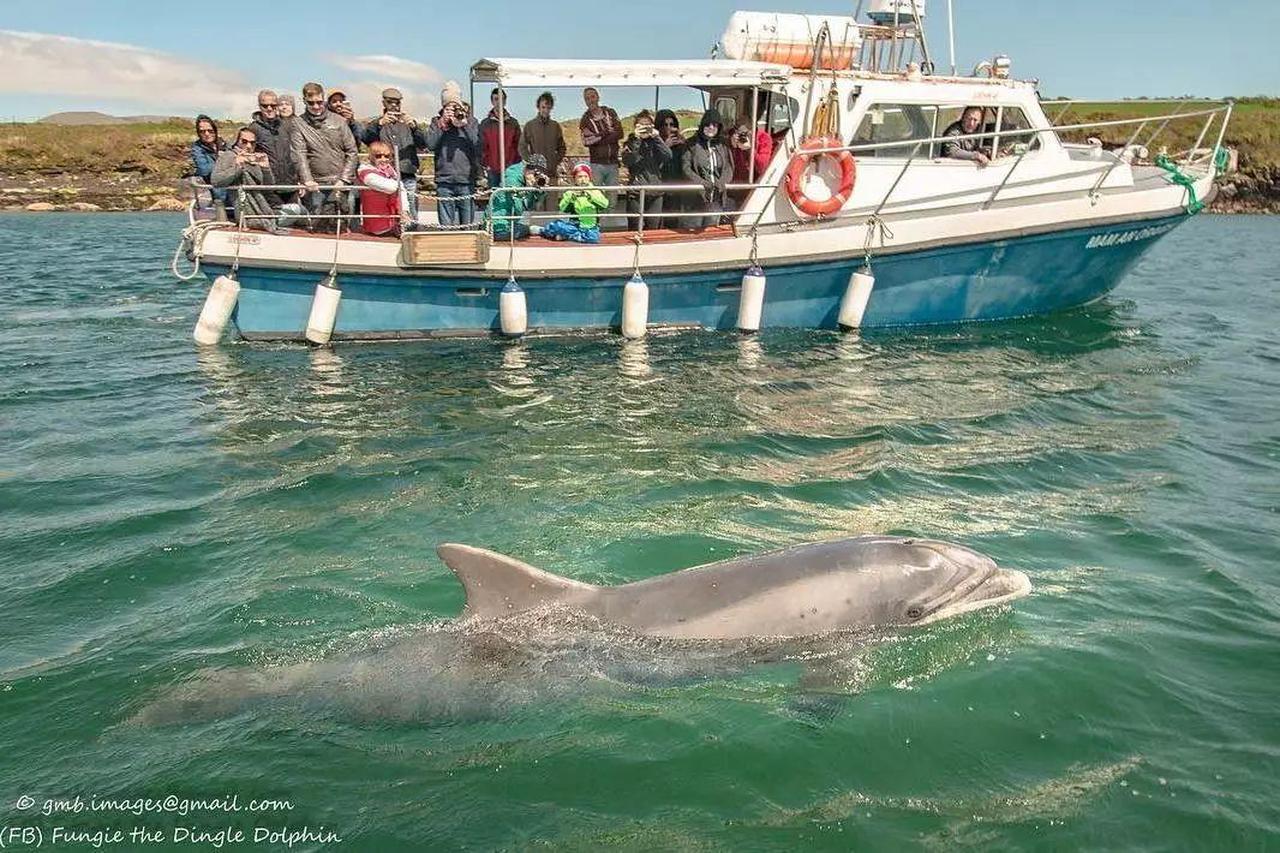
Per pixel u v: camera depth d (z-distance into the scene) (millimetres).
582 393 12516
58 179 69562
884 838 4484
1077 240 16219
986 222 15719
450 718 5305
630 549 7621
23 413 11766
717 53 17141
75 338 16781
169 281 25922
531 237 15953
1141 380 13375
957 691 5602
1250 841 4461
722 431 10852
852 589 5977
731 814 4641
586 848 4426
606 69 15359
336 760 5016
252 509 8586
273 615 6543
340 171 15297
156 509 8562
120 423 11328
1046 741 5184
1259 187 57844
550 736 5188
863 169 16172
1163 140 58188
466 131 15328
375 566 7352
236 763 5000
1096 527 8141
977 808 4691
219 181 14812
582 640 5734
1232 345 15977
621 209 17516
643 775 4902
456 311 15625
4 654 6117
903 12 17266
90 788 4840
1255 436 10812
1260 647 6148
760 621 5832
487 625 5871
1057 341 15789
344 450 10258
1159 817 4613
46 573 7285
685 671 5688
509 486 9117
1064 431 10945
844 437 10625
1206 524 8250
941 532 8008
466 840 4480
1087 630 6328
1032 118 16594
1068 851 4406
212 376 13578
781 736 5191
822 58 16547
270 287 15305
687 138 16609
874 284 15961
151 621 6523
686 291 15797
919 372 13633
